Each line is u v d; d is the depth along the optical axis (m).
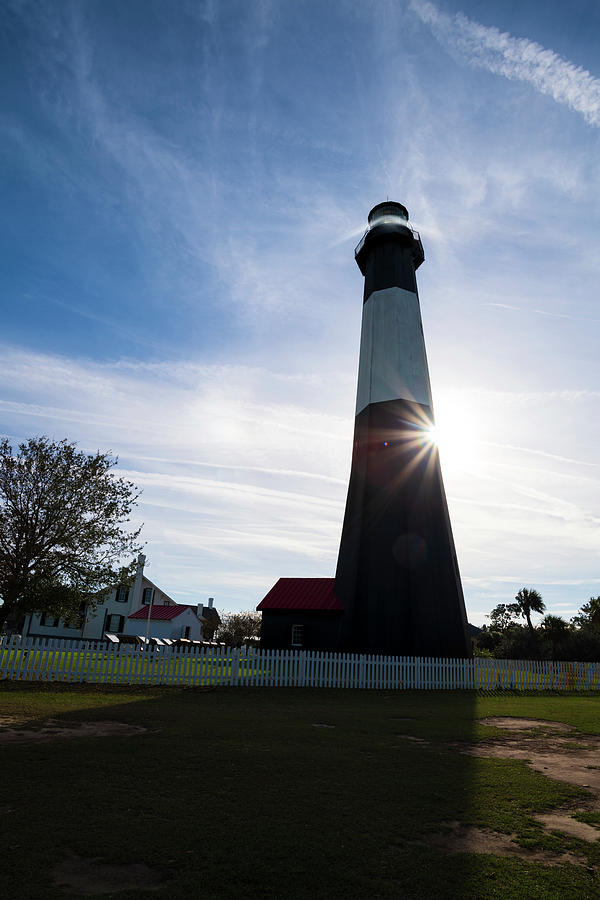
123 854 4.69
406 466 27.61
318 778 7.16
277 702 15.22
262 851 4.84
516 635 59.09
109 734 9.55
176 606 61.50
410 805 6.22
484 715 14.01
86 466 19.95
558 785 7.33
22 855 4.58
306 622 27.98
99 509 19.89
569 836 5.54
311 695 17.20
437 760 8.52
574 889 4.40
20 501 18.95
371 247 33.91
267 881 4.32
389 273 32.41
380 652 24.50
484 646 69.06
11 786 6.33
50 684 15.90
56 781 6.58
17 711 11.47
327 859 4.74
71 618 20.52
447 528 27.44
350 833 5.32
